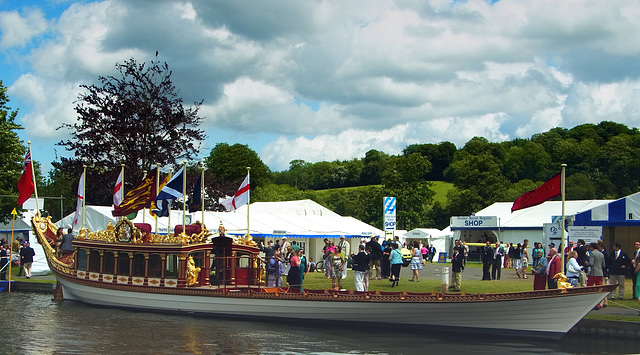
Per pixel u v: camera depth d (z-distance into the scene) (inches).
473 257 2297.0
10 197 1777.8
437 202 4202.8
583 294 819.4
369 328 948.6
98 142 1945.1
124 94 1982.0
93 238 1236.5
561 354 761.0
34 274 1742.1
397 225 3853.3
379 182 6363.2
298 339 861.2
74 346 799.7
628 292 1141.7
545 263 1038.4
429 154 6314.0
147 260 1125.1
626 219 1384.1
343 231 2016.5
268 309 1009.5
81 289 1241.4
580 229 1275.8
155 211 1339.8
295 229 1867.6
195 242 1099.3
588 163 5078.7
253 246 1148.5
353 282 1338.6
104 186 1977.1
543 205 2208.4
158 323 994.7
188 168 2017.7
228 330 930.7
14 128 1835.6
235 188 2117.4
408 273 1627.7
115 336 874.1
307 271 1665.8
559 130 6486.2
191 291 1067.3
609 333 847.7
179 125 2025.1
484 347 805.2
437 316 904.3
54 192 2960.1
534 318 852.0
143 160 1969.7
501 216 2288.4
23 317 1059.3
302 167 7436.0
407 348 799.7
